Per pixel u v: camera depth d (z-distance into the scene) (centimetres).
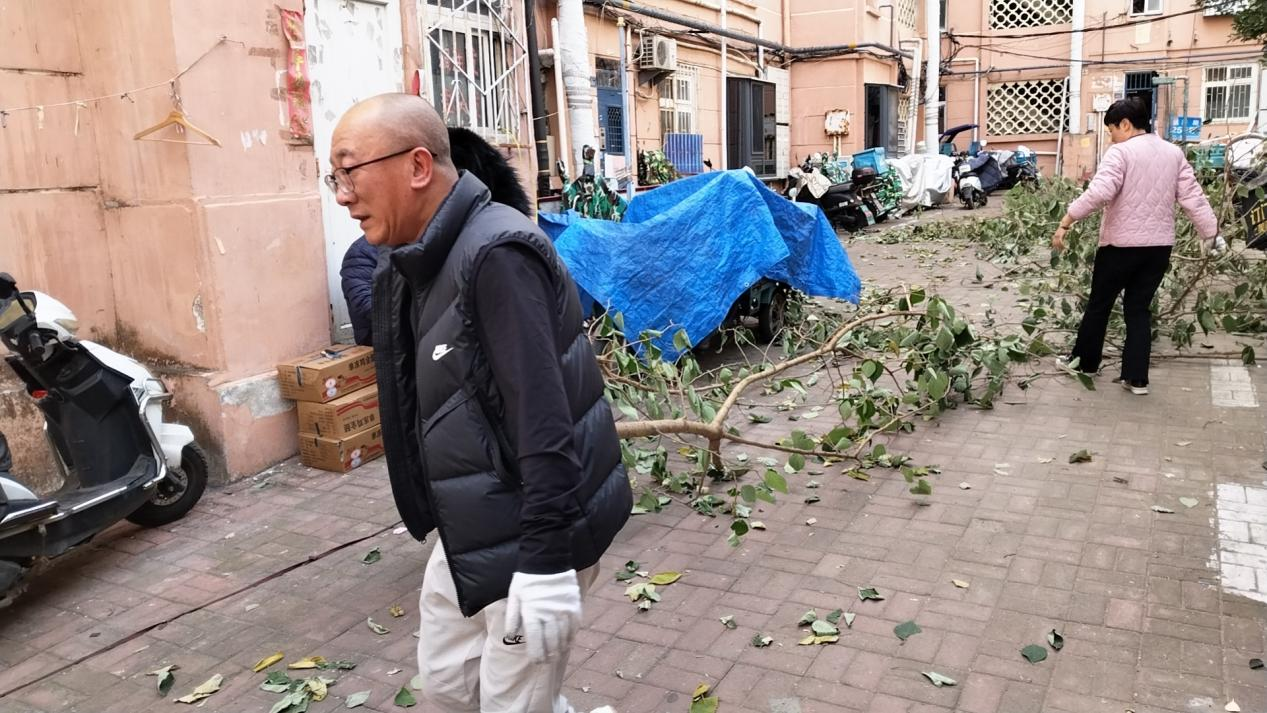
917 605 367
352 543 455
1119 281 611
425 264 200
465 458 203
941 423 587
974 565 396
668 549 429
